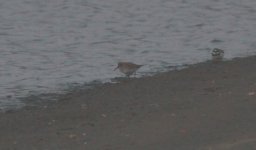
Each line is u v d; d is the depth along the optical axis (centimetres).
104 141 1237
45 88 1898
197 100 1476
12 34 2953
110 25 3159
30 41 2780
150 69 2105
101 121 1391
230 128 1241
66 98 1716
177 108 1424
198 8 3612
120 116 1418
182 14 3431
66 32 2997
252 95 1464
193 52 2438
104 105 1556
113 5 3756
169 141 1202
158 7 3672
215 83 1659
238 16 3347
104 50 2545
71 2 3866
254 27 3031
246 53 2345
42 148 1231
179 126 1284
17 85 1966
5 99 1761
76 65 2267
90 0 3919
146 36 2841
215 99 1462
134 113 1427
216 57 2019
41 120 1464
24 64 2312
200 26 3075
